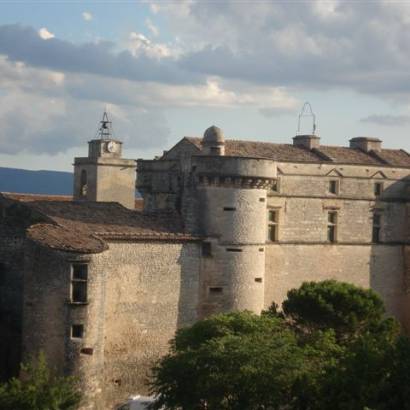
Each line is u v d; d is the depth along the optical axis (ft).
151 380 408.67
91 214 428.15
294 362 299.17
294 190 503.20
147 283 416.87
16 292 424.87
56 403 297.33
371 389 246.06
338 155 535.19
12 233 428.56
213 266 440.04
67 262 370.53
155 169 517.55
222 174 437.99
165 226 437.58
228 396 298.76
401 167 551.59
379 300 448.24
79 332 373.40
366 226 536.01
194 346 345.10
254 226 448.24
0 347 412.36
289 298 450.30
